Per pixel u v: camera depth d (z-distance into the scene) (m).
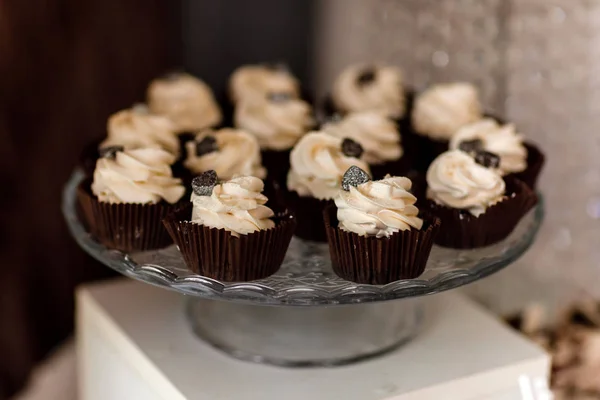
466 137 0.80
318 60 1.18
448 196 0.73
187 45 1.14
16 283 0.89
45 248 0.94
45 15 0.91
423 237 0.67
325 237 0.75
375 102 0.93
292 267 0.71
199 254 0.68
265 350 0.73
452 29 0.92
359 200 0.68
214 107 0.94
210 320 0.77
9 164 0.88
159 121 0.82
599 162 0.86
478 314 0.78
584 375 0.84
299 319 0.77
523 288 0.91
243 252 0.68
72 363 1.00
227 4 1.14
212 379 0.70
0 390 0.88
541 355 0.74
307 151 0.76
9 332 0.88
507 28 0.87
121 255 0.71
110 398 0.80
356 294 0.66
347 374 0.71
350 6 1.09
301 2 1.16
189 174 0.76
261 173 0.78
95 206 0.73
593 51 0.83
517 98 0.88
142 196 0.72
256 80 0.98
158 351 0.73
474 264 0.70
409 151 0.86
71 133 0.96
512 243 0.74
